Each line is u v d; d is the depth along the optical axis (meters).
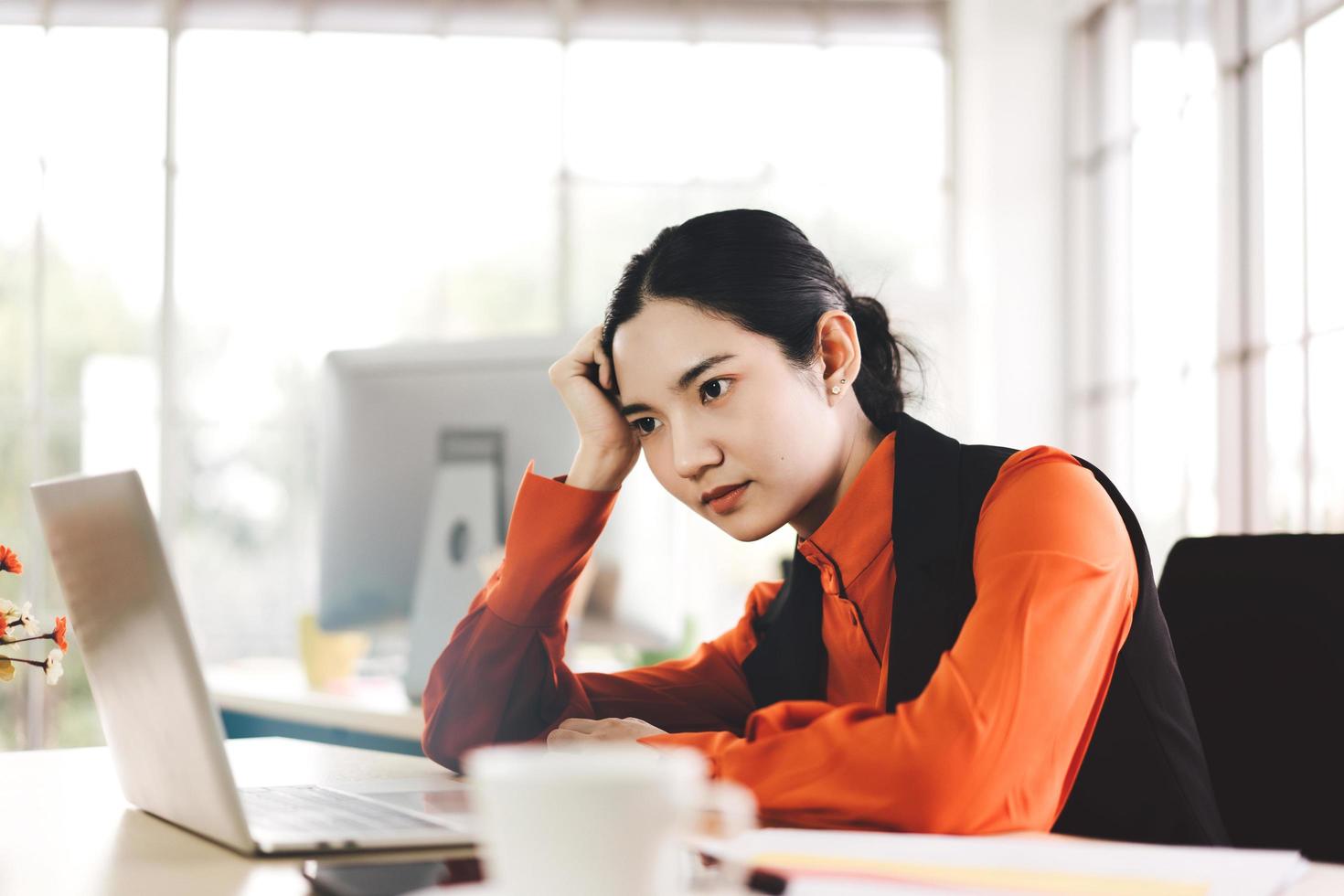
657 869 0.49
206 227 5.31
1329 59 3.51
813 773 0.81
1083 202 5.13
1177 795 1.00
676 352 1.07
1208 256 4.13
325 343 5.35
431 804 0.92
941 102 5.58
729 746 0.87
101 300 5.24
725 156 5.52
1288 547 1.23
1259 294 3.84
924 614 1.02
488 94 5.46
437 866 0.71
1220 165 4.00
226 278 5.31
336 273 5.37
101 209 5.27
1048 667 0.86
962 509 1.03
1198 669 1.24
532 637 1.22
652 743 0.92
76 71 5.28
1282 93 3.73
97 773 1.22
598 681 1.29
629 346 1.09
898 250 5.55
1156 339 4.52
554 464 1.89
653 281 1.09
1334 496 3.48
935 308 5.34
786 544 5.15
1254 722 1.20
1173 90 4.40
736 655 1.32
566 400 1.24
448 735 1.20
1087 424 5.06
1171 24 4.41
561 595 1.22
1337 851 1.13
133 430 5.24
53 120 5.26
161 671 0.78
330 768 1.22
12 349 5.19
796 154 5.54
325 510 2.01
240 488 5.27
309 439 5.31
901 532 1.06
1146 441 4.58
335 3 5.39
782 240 1.09
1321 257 3.54
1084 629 0.90
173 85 5.32
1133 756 1.00
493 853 0.50
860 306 1.19
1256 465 3.84
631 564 1.86
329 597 2.00
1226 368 3.96
